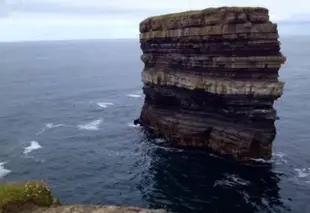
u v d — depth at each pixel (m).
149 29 71.88
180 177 51.31
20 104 109.25
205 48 58.75
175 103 66.75
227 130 57.44
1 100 116.50
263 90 53.47
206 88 58.91
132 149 64.25
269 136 54.88
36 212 19.48
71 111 98.44
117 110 98.81
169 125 66.25
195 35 59.69
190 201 44.19
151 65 73.62
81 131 77.69
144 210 19.16
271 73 54.81
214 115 60.19
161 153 61.53
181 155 60.16
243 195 45.41
